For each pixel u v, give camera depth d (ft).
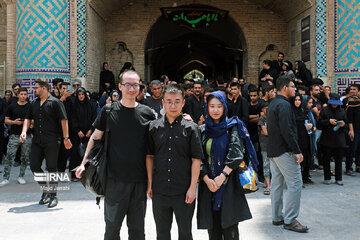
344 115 23.79
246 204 11.53
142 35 50.29
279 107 14.89
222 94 11.52
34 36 34.96
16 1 37.37
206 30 63.26
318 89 28.63
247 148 11.60
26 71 35.22
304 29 43.32
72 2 37.17
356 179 25.81
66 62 36.60
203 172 11.12
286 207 15.10
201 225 11.28
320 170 29.35
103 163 11.05
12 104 24.25
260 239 14.07
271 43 50.83
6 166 23.90
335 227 15.40
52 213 17.37
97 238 14.11
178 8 48.80
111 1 45.98
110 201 11.06
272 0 47.37
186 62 109.91
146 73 62.08
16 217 16.75
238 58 64.18
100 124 11.39
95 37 44.04
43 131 18.39
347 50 36.55
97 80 45.01
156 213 10.96
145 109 11.60
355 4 35.76
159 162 10.92
